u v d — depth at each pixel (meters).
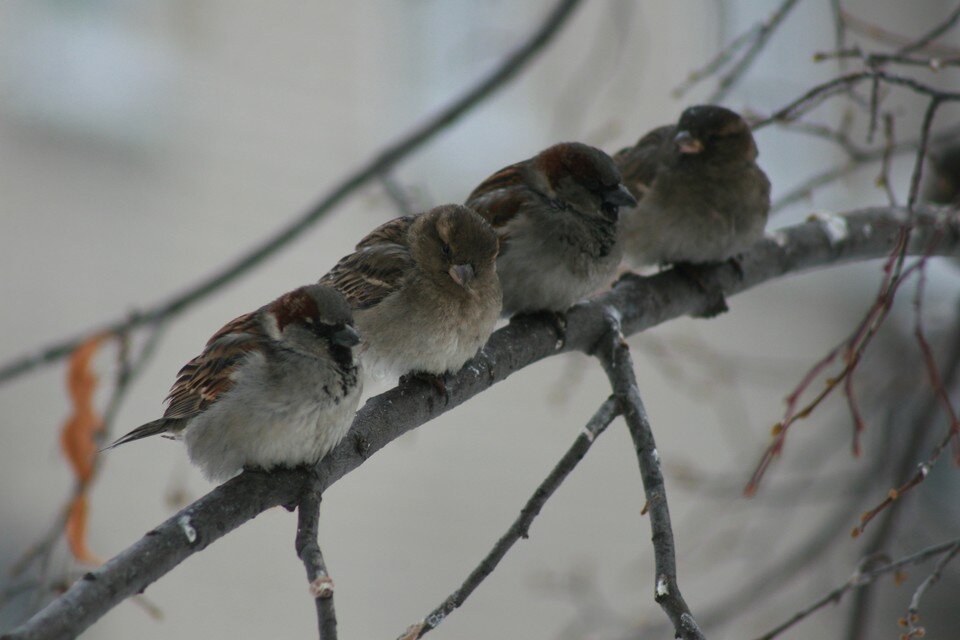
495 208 7.47
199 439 6.05
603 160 7.39
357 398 6.00
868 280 18.39
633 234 8.35
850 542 11.78
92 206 15.96
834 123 17.30
